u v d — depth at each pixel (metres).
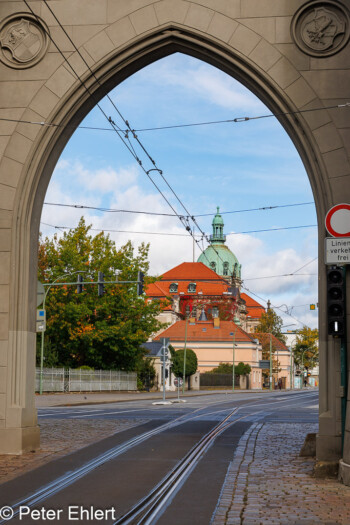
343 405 10.98
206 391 72.62
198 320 104.81
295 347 130.88
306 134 12.50
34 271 13.55
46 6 13.43
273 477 10.10
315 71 12.59
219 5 13.02
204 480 9.79
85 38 13.33
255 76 12.83
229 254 162.12
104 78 13.46
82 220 52.03
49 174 13.88
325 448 11.66
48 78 13.39
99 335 50.84
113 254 52.03
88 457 12.14
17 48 13.48
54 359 50.12
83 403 36.81
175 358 71.56
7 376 12.81
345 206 10.94
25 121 13.36
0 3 13.54
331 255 10.82
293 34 12.69
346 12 12.55
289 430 18.42
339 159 12.30
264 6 12.89
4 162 13.34
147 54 13.42
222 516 7.41
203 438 15.91
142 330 53.47
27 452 12.76
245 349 96.44
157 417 23.75
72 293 50.41
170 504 8.06
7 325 12.95
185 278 130.25
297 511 7.70
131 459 11.97
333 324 10.75
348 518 7.38
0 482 9.41
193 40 13.09
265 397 53.72
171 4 13.15
